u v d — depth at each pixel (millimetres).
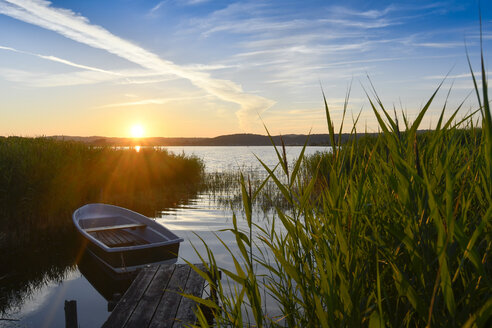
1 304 5598
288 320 1389
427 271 964
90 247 7797
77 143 14742
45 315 5215
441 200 943
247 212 1340
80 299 5840
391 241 1315
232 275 1362
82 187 12922
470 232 1139
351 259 1160
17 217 9695
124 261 6645
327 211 1418
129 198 15500
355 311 1039
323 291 1090
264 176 21469
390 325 1037
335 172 1308
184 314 4055
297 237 1319
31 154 11242
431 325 864
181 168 20031
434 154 1356
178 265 5891
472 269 1084
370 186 1485
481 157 1182
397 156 1058
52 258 7859
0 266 7363
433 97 1047
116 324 3816
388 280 1343
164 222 11070
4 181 9477
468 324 698
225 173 24484
